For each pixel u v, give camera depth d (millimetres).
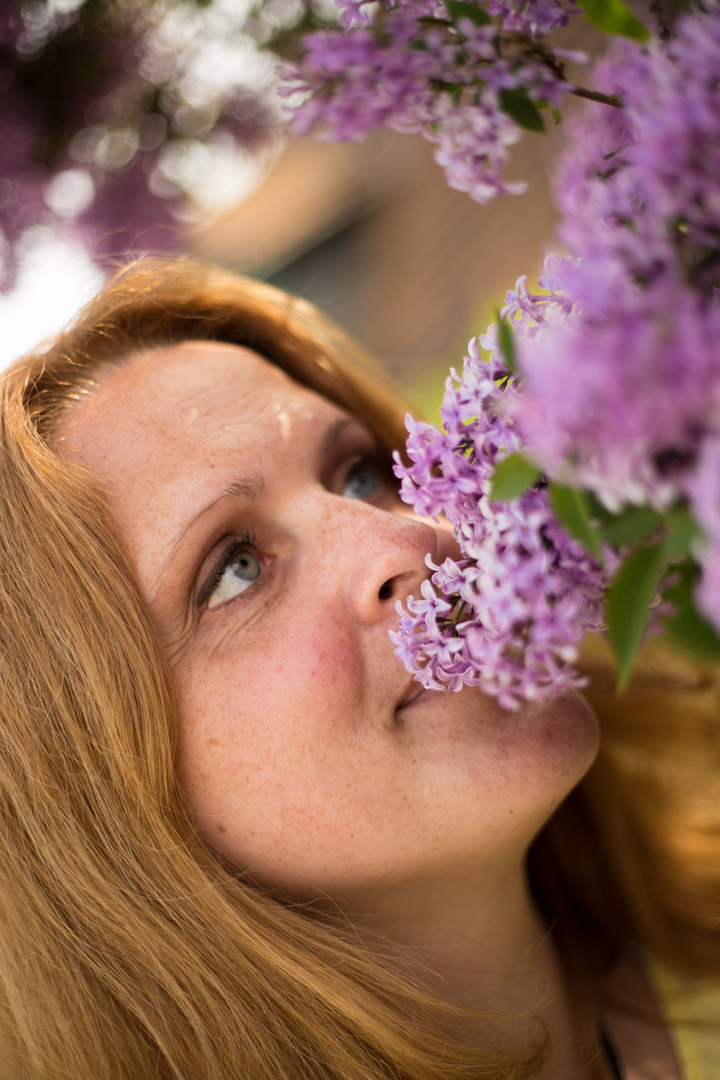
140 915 824
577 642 697
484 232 2527
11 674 826
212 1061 823
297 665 803
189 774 817
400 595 815
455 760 805
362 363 1014
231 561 829
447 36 693
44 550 826
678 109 543
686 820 982
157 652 815
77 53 1091
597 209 600
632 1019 890
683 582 695
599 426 509
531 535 689
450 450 706
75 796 826
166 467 830
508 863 837
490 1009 845
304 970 821
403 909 835
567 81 699
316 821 806
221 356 882
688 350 492
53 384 871
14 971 836
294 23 1048
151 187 1225
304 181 3971
